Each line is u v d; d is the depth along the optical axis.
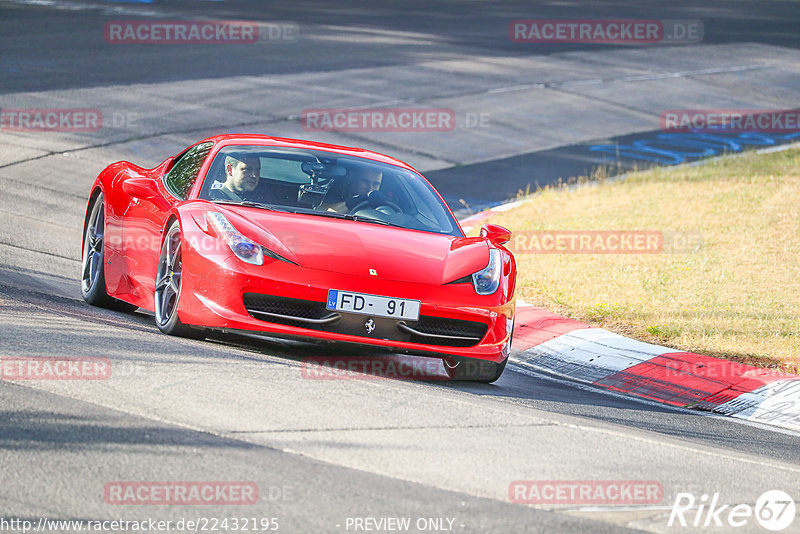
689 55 112.25
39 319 23.61
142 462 14.90
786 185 59.47
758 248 45.34
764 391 27.86
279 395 19.19
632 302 36.59
